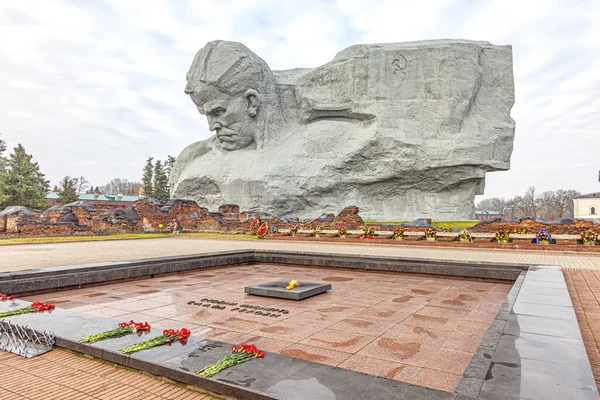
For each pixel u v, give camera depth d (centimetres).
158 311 610
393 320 566
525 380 292
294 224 2512
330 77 4950
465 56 4525
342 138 4812
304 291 706
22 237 2031
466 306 655
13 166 4575
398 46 4772
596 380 353
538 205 8788
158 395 322
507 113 4709
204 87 4575
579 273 1012
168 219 2842
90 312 603
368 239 2080
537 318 457
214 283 862
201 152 5338
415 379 361
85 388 338
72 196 6156
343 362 404
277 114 5088
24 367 384
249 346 379
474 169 4441
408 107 4638
